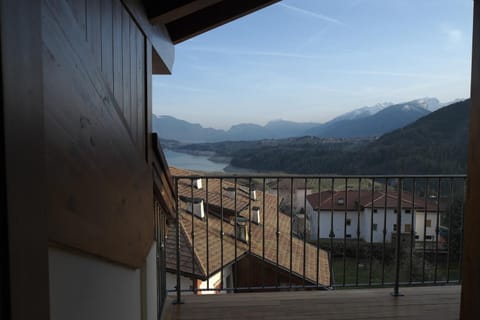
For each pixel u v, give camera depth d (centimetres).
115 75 115
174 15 173
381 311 260
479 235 151
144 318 169
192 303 272
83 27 82
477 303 152
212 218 705
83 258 87
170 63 249
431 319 249
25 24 49
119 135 114
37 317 52
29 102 50
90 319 92
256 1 236
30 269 50
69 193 69
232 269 617
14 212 46
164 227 267
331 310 261
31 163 51
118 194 111
